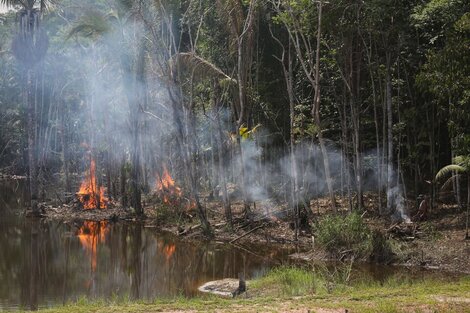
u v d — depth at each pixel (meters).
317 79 22.39
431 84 20.64
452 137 23.20
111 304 13.45
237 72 27.92
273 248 23.34
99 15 31.25
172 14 28.48
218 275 18.89
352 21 23.88
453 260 19.64
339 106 28.23
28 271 19.59
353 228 21.11
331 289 14.65
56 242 25.45
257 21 28.17
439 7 21.45
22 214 34.41
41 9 34.56
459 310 11.60
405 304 12.08
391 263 20.03
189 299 14.61
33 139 34.78
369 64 25.69
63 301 15.41
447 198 28.23
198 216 27.41
